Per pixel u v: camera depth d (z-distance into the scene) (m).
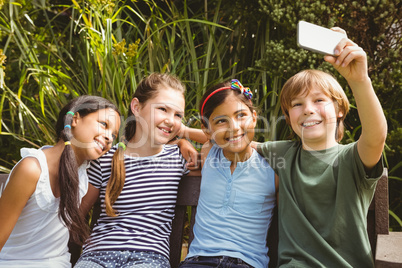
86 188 1.54
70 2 2.85
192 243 1.52
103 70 2.12
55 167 1.48
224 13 2.62
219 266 1.38
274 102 2.30
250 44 2.55
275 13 2.21
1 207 1.41
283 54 2.21
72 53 2.70
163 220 1.56
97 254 1.47
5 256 1.45
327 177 1.37
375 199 1.42
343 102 1.46
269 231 1.53
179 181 1.63
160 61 2.43
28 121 2.41
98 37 2.19
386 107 2.21
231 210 1.49
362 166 1.32
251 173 1.52
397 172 2.29
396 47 2.18
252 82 2.48
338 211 1.34
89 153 1.50
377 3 2.08
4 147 2.66
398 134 2.09
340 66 1.20
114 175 1.56
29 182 1.41
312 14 2.15
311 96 1.41
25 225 1.45
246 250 1.43
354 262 1.32
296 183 1.42
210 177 1.55
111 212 1.53
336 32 1.21
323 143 1.41
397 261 1.13
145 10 2.79
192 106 2.28
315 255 1.34
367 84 1.23
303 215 1.37
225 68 2.55
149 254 1.47
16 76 2.71
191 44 2.39
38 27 2.79
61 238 1.51
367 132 1.27
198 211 1.55
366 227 1.38
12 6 2.52
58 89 2.36
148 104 1.60
